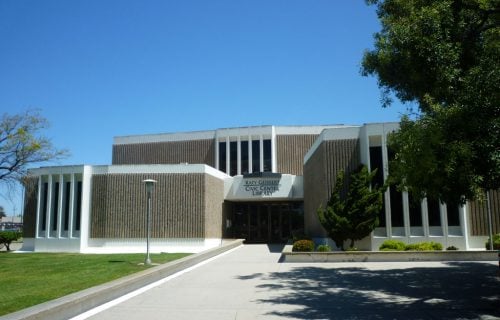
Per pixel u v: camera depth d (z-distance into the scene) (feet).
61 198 106.22
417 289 41.42
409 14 41.29
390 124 76.79
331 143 80.84
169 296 38.73
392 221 75.10
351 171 79.20
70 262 66.64
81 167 105.29
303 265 62.80
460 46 35.53
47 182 109.50
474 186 29.40
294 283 46.11
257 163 138.31
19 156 92.12
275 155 138.21
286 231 122.01
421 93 41.22
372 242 74.43
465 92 31.48
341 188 78.64
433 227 74.08
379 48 46.29
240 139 141.18
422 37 34.68
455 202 33.14
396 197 75.61
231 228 122.93
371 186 76.23
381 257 65.62
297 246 71.72
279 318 30.22
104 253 91.81
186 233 100.17
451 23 36.01
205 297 38.24
